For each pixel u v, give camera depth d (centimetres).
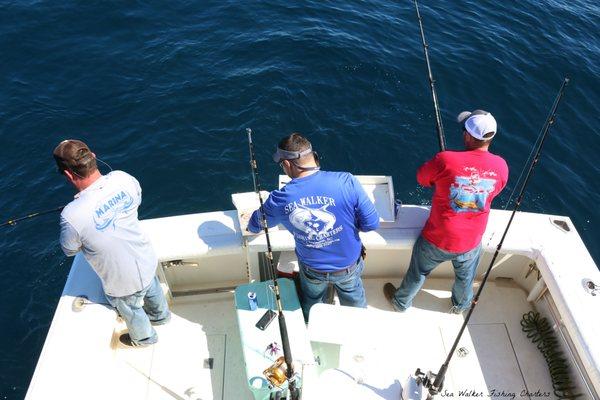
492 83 755
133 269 257
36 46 775
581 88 766
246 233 301
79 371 255
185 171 610
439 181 278
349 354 277
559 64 809
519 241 316
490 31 871
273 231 310
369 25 852
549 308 322
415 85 735
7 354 467
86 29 814
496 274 352
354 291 294
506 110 712
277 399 259
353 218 263
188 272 332
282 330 238
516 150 654
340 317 261
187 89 711
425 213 329
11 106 679
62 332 271
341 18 864
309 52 779
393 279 360
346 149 638
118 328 312
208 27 828
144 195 585
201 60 761
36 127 653
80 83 718
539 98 738
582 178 628
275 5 886
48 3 858
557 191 609
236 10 868
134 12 852
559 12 958
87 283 294
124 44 788
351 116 682
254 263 322
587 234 571
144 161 619
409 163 627
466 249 288
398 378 288
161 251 302
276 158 254
